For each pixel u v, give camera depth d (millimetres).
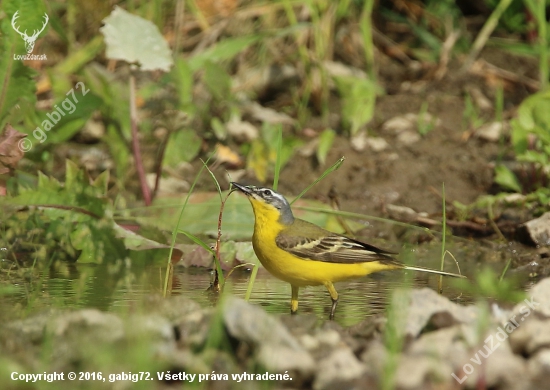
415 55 19609
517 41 19641
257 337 7316
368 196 15086
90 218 12383
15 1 12992
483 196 15008
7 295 10125
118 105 15414
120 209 13773
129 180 15516
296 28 17188
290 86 18562
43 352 7254
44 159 14938
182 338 7715
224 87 16516
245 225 13289
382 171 15664
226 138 16766
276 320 7656
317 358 7328
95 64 16734
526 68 19188
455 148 16375
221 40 18500
